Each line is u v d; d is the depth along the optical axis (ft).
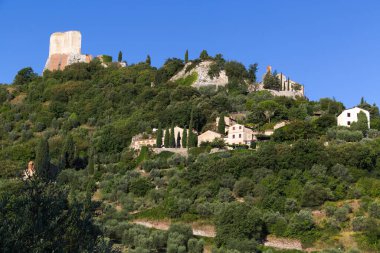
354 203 399.03
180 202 413.39
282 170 434.30
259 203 406.62
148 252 341.62
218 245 367.04
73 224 145.59
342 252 335.47
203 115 621.72
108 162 563.48
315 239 364.99
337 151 446.19
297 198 409.90
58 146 596.29
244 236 362.94
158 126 606.55
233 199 424.05
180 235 366.22
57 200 146.61
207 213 401.29
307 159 441.27
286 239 368.68
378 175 440.45
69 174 502.79
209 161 480.23
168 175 481.46
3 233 130.31
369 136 538.88
